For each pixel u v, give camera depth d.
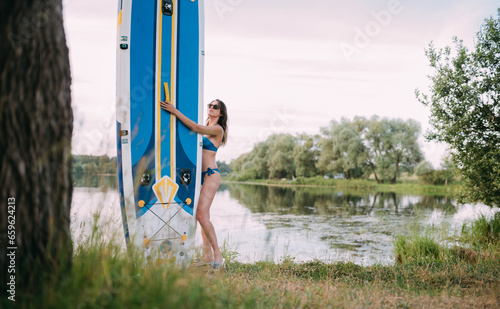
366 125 42.72
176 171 4.20
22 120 2.06
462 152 8.62
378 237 8.95
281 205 16.52
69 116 2.34
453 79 8.66
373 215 12.96
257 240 8.30
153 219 4.04
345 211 14.28
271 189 29.95
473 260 5.63
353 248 7.77
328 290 3.31
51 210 2.18
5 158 2.01
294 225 10.62
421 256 6.41
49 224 2.16
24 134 2.06
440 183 32.69
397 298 3.28
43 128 2.14
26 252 2.07
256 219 11.68
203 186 4.46
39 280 2.04
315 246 7.91
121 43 4.01
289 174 46.56
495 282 3.98
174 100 4.25
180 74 4.32
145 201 4.00
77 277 1.99
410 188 33.78
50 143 2.18
